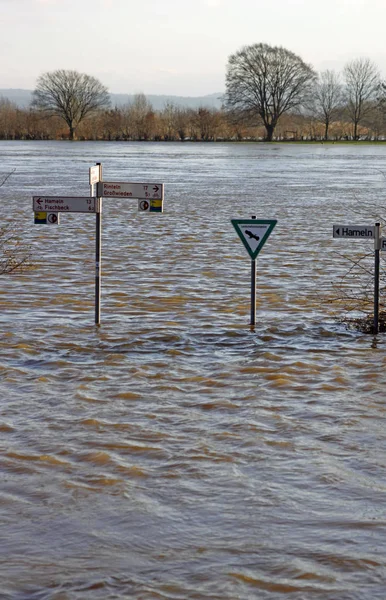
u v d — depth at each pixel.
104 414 7.63
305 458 6.57
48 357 9.66
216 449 6.75
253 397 8.17
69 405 7.89
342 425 7.35
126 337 10.65
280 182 45.59
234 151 99.25
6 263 16.44
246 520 5.49
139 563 4.94
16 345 10.15
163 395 8.23
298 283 14.76
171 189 39.50
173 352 9.91
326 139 144.12
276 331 11.05
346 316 11.98
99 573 4.83
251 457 6.59
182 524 5.44
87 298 13.27
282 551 5.08
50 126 146.62
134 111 143.00
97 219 11.18
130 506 5.71
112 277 15.22
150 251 18.56
